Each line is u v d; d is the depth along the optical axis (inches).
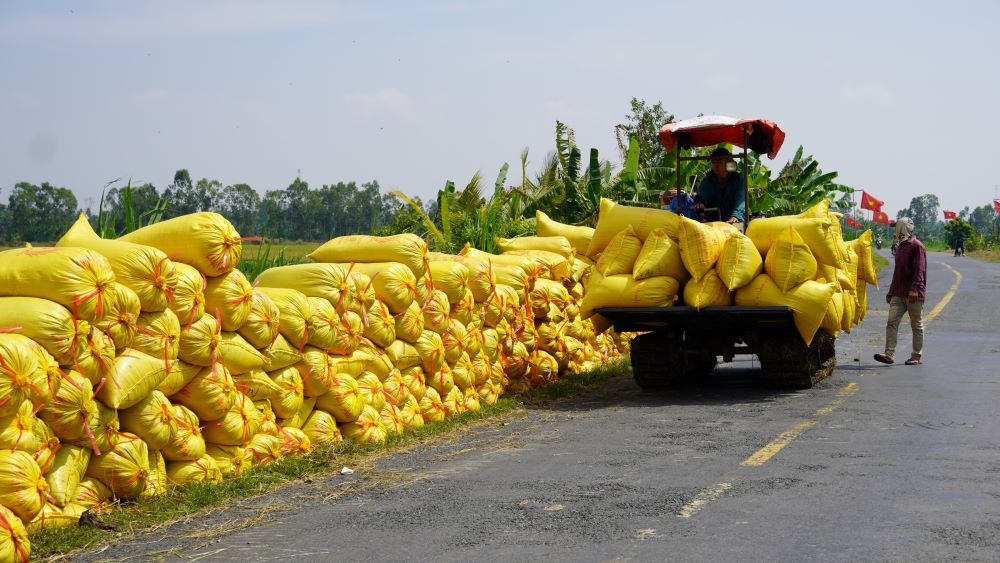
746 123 475.2
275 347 307.7
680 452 317.4
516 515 240.8
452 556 208.4
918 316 553.0
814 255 435.5
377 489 275.4
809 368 461.4
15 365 210.7
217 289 285.1
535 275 504.7
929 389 448.1
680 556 202.7
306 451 319.0
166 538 227.5
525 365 487.8
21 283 229.0
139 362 250.2
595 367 576.4
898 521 224.4
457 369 420.2
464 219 814.5
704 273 432.5
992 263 2176.4
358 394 340.5
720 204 499.2
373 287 361.7
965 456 296.4
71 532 223.6
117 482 245.9
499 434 370.6
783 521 227.1
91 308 232.5
